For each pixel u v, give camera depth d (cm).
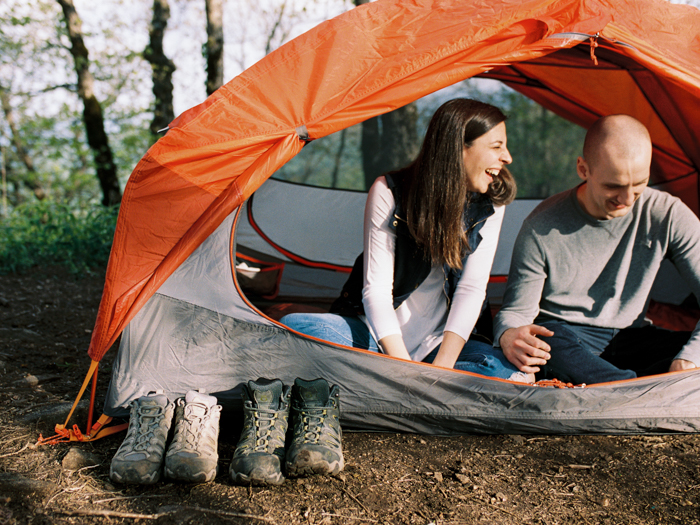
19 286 419
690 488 157
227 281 182
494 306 334
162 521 136
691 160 296
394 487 156
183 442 157
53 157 941
